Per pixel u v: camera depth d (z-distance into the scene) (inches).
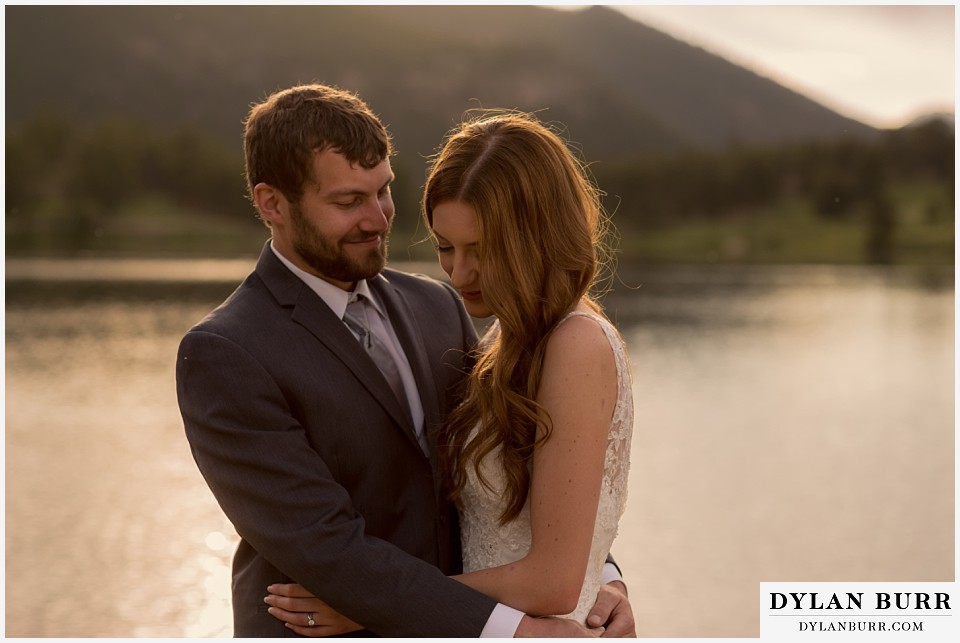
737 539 317.4
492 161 85.3
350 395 89.7
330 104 89.7
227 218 2977.4
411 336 98.3
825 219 3184.1
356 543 84.5
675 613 244.8
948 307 1381.6
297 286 92.0
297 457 85.5
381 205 91.8
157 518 320.5
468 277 88.1
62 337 830.5
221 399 86.1
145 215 2829.7
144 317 994.1
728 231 3097.9
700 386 684.1
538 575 84.0
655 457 451.2
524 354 86.8
